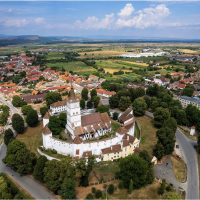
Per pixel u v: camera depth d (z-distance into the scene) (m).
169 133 124.81
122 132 126.88
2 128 167.75
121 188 93.31
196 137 149.62
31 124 160.75
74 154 116.19
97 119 145.75
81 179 95.31
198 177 105.88
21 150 108.44
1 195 85.12
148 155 111.19
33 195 92.62
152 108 194.25
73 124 132.75
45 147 128.25
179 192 93.88
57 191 93.69
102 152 117.44
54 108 188.62
